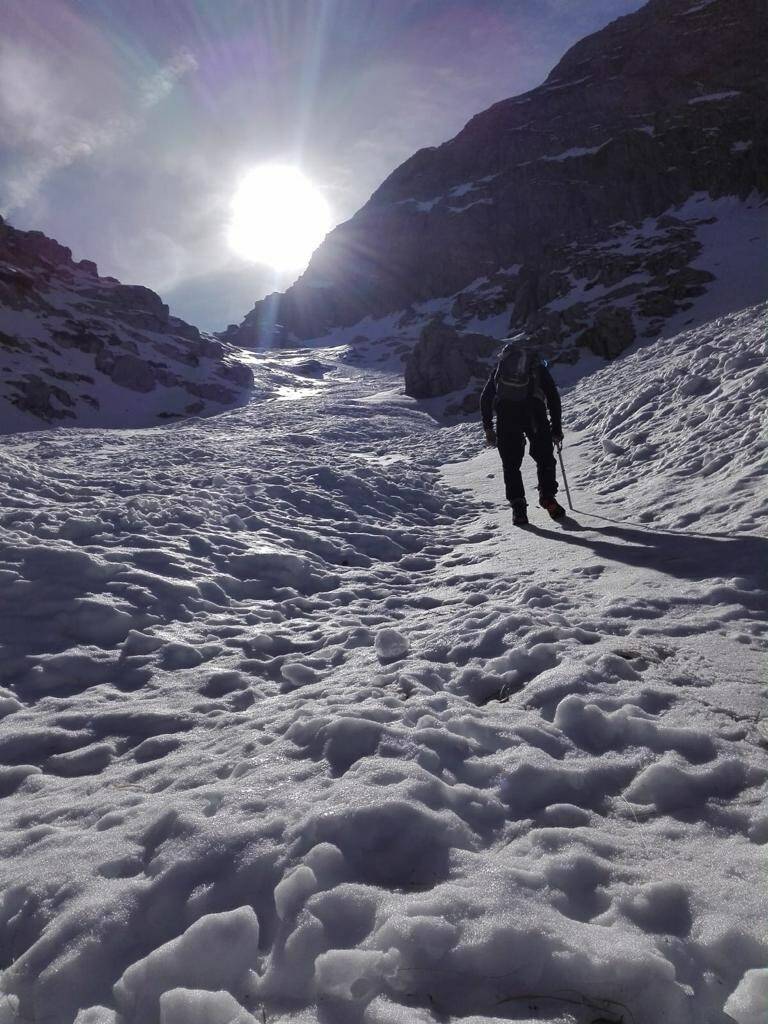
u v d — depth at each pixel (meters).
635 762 2.42
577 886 1.79
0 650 4.21
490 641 3.79
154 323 49.78
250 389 46.28
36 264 51.31
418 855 1.96
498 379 7.34
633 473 8.41
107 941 1.77
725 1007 1.39
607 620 3.85
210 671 3.98
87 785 2.78
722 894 1.70
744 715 2.67
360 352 73.19
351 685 3.46
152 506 7.77
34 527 6.46
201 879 1.94
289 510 8.80
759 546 4.73
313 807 2.18
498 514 8.73
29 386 34.84
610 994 1.43
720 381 9.94
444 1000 1.46
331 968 1.50
